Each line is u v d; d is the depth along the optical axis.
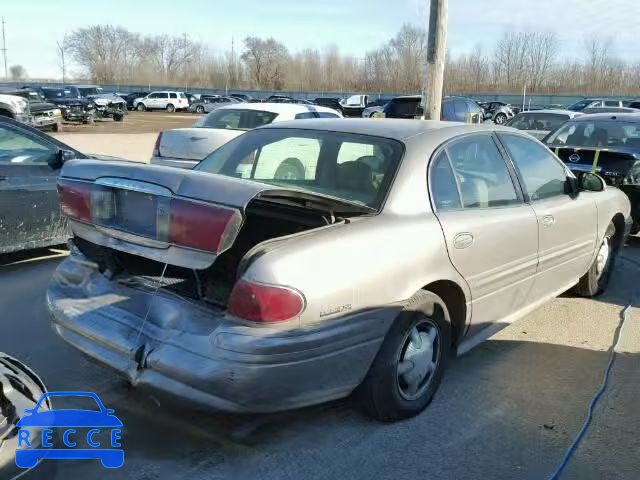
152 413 3.50
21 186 6.16
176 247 2.94
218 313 2.95
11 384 2.63
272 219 3.69
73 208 3.37
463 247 3.61
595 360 4.43
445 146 3.84
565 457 3.19
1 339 4.46
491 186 4.10
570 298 5.83
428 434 3.38
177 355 2.88
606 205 5.50
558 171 4.92
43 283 5.87
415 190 3.53
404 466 3.09
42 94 35.03
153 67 101.25
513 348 4.62
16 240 6.19
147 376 2.98
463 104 20.28
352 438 3.31
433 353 3.58
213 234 2.80
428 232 3.41
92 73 100.06
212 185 2.91
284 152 4.09
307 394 2.93
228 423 3.44
